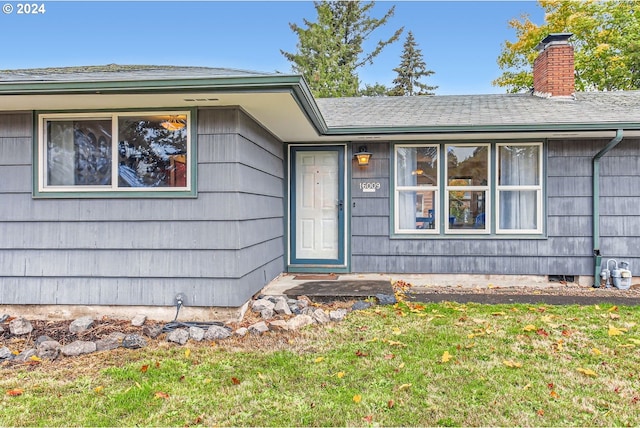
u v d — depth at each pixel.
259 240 5.41
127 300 4.62
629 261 6.43
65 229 4.66
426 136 6.48
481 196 6.72
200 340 3.99
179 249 4.59
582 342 3.80
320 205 7.13
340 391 2.91
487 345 3.74
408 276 6.84
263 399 2.82
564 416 2.57
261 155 5.53
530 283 6.54
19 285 4.70
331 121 6.63
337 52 22.27
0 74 5.06
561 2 15.70
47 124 4.68
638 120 5.78
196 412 2.66
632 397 2.80
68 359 3.54
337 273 7.02
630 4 15.52
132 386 3.02
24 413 2.65
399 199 6.94
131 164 4.64
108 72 4.87
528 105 7.28
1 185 4.69
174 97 4.18
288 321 4.41
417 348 3.68
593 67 16.05
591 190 6.49
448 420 2.53
